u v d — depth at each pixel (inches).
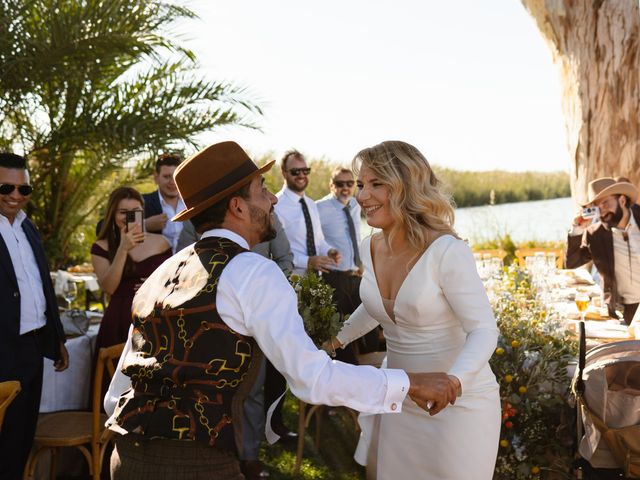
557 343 136.0
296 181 207.2
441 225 92.7
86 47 282.2
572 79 319.0
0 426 103.6
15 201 130.2
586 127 316.5
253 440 154.2
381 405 70.0
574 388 115.4
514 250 415.8
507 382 132.5
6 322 125.1
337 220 234.7
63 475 155.4
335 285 178.7
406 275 93.2
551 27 320.2
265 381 173.2
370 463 102.3
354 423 173.2
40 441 133.4
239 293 68.4
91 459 134.3
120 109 307.3
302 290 110.7
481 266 205.5
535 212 790.5
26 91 286.8
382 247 97.7
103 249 160.1
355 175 95.3
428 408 76.2
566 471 130.0
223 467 68.0
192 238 161.0
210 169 74.0
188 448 66.8
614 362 111.0
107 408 77.5
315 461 164.6
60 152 300.5
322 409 173.8
